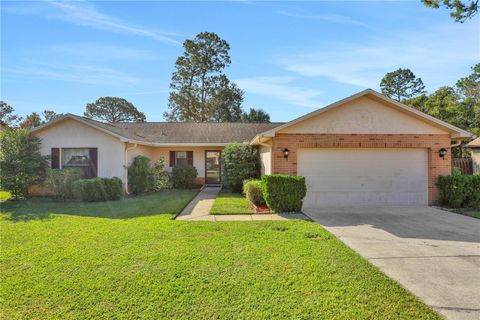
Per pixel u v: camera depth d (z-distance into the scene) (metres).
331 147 10.35
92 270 4.54
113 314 3.31
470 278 4.26
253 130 21.02
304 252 5.30
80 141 13.80
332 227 7.38
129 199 12.52
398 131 10.47
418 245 5.86
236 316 3.26
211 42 37.28
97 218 8.42
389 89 43.75
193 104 37.41
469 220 8.18
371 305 3.48
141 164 14.67
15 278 4.26
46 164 13.18
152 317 3.25
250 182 10.66
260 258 5.01
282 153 10.29
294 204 9.29
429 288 3.94
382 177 10.57
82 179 12.55
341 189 10.50
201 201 11.98
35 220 8.17
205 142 18.28
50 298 3.67
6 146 12.17
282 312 3.34
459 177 10.02
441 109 24.81
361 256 5.19
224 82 38.00
